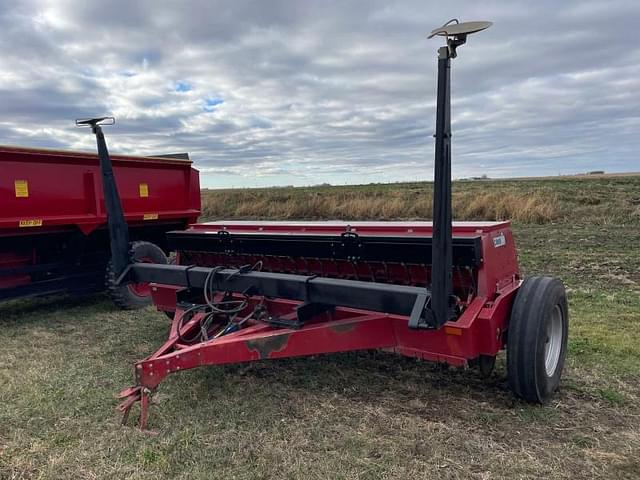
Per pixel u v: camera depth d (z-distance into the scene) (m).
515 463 3.01
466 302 3.71
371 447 3.21
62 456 3.17
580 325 5.68
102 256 7.47
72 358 5.07
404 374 4.41
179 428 3.51
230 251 4.95
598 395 3.92
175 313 5.08
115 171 7.00
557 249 11.33
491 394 3.97
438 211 3.03
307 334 3.68
